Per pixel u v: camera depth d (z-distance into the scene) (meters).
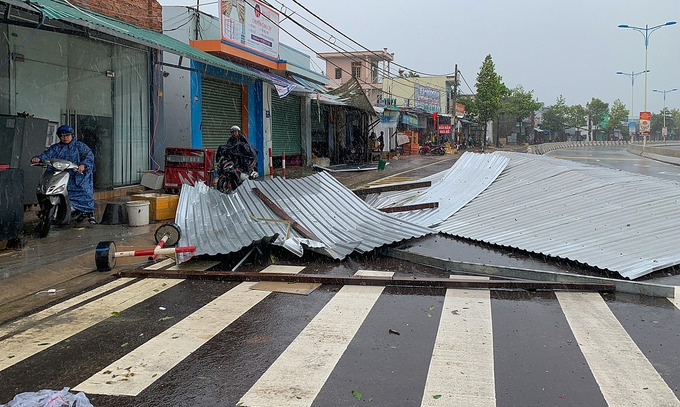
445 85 61.44
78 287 6.71
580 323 5.27
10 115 10.34
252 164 13.40
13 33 10.95
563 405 3.66
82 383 4.09
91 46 12.92
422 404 3.69
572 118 100.62
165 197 10.81
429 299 6.10
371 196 14.12
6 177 7.80
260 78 16.64
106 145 13.44
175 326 5.30
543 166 12.62
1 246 8.25
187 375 4.21
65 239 8.98
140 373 4.25
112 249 7.34
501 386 3.95
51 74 11.88
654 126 127.88
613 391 3.85
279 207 9.66
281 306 5.88
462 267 7.36
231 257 8.08
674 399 3.72
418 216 11.37
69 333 5.15
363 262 8.02
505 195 11.63
